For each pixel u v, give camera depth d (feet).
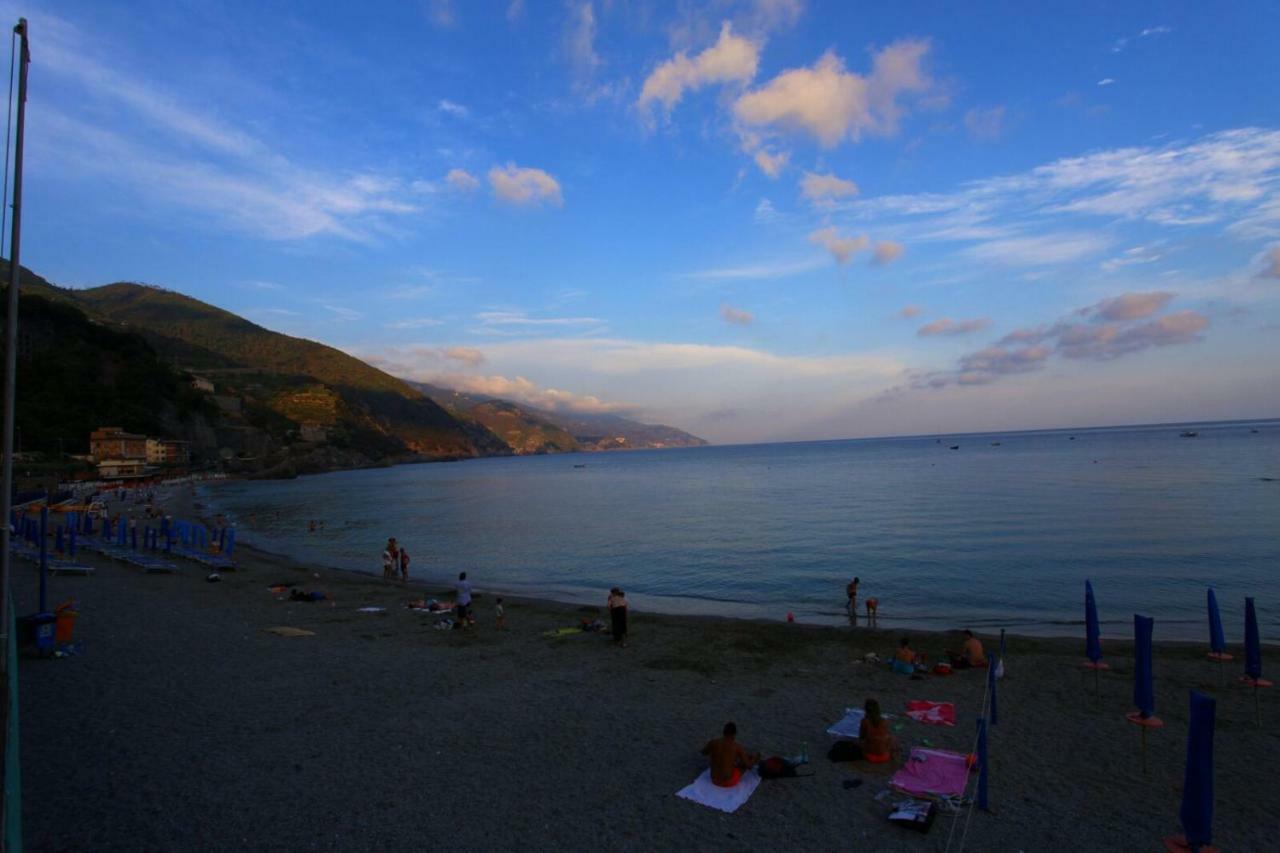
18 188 23.03
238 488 372.79
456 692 41.47
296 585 82.74
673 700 40.29
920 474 305.53
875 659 48.70
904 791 27.76
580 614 68.23
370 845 23.48
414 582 92.73
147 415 398.21
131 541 118.11
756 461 589.32
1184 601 72.54
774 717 37.27
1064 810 26.53
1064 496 180.14
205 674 44.37
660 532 149.89
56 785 27.73
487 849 23.38
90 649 50.14
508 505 243.19
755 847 23.71
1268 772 30.35
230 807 26.11
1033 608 72.18
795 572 96.94
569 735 34.37
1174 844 22.49
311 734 34.09
